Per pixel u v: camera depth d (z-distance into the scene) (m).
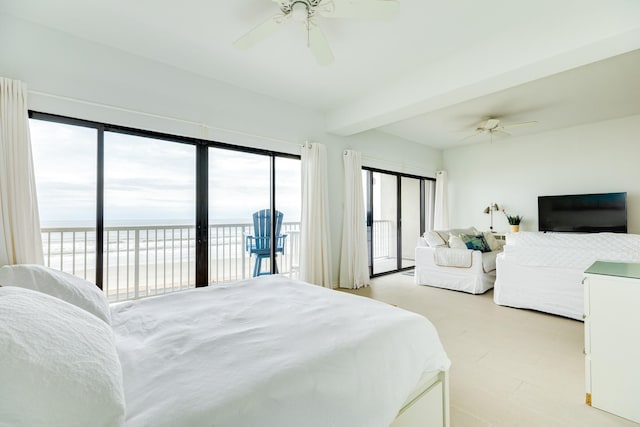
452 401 1.72
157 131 2.83
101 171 2.58
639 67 2.90
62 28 2.34
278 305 1.62
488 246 4.73
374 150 5.09
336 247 4.40
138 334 1.29
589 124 4.81
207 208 3.18
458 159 6.43
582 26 2.04
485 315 3.18
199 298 1.79
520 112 4.21
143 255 3.77
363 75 3.13
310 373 0.94
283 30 2.36
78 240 3.25
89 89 2.48
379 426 1.02
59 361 0.63
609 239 2.84
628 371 1.56
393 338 1.24
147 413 0.74
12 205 2.06
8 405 0.51
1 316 0.65
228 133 3.29
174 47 2.61
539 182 5.34
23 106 2.13
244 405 0.79
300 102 3.86
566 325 2.87
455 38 2.49
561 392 1.80
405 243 6.22
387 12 1.77
